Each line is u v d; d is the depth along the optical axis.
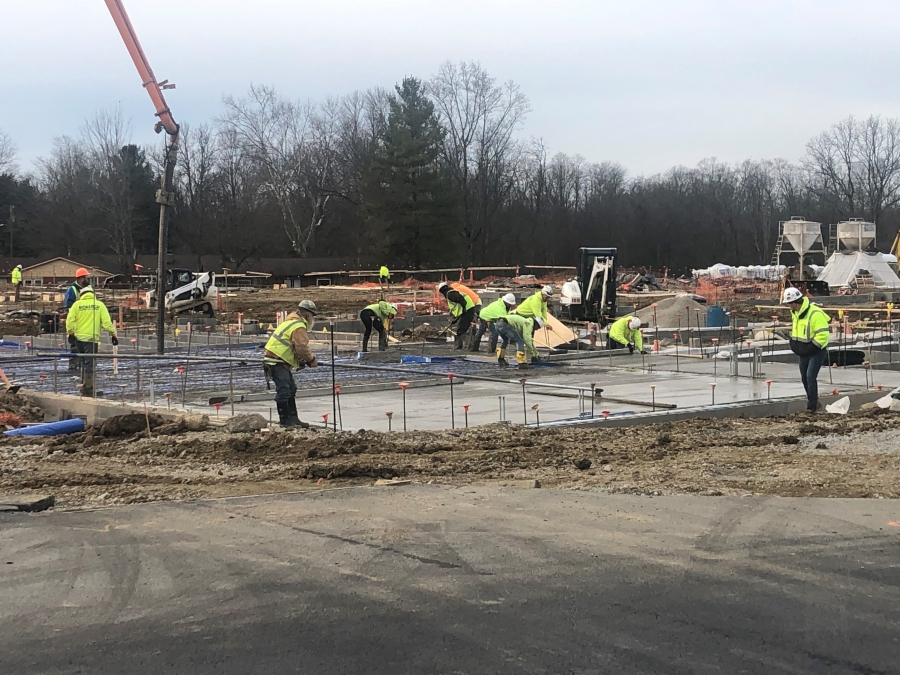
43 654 3.74
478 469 7.56
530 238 79.19
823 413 11.70
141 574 4.70
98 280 58.41
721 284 53.50
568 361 18.09
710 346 21.75
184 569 4.78
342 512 5.89
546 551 5.04
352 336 22.81
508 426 9.96
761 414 11.91
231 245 69.56
